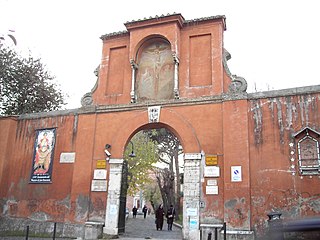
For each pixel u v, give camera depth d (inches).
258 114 558.6
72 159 666.8
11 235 666.2
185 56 638.5
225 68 612.1
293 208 502.0
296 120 532.4
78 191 637.9
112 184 620.7
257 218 517.3
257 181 531.5
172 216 969.5
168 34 643.5
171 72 652.7
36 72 1043.9
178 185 1370.6
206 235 537.0
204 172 568.4
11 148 734.5
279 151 530.3
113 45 705.0
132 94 651.5
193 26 650.2
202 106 600.4
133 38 671.1
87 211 621.0
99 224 606.2
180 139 601.6
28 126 735.1
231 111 574.2
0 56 967.0
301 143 520.4
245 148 548.4
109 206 612.1
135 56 668.1
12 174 716.0
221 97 589.3
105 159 639.8
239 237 514.0
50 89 1071.6
